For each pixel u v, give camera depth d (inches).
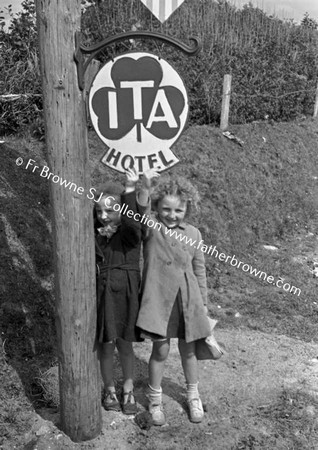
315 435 134.6
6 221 193.2
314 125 497.0
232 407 145.3
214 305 214.1
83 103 112.3
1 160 234.8
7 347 153.0
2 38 319.0
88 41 362.3
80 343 120.7
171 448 127.3
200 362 168.1
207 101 393.4
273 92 466.0
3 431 128.0
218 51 442.3
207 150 343.3
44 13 105.4
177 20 480.4
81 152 113.5
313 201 361.1
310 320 210.2
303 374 165.3
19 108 276.5
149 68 115.5
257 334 193.8
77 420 125.0
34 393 142.8
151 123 118.3
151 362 134.8
